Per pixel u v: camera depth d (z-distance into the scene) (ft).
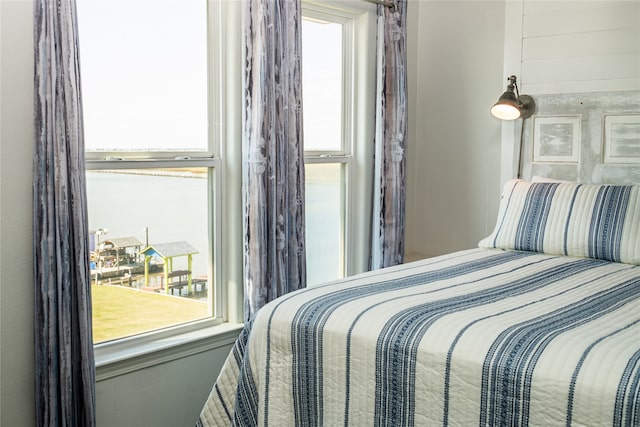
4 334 6.44
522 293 6.84
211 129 8.75
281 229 8.80
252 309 8.53
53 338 6.45
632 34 10.15
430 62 12.40
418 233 12.73
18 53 6.41
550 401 4.76
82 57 7.24
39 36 6.22
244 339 6.87
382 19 10.58
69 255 6.54
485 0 11.62
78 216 6.54
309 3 10.02
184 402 8.25
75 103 6.47
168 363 8.02
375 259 11.00
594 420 4.57
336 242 11.12
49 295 6.41
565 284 7.34
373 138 11.20
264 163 8.41
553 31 10.87
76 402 6.70
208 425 6.93
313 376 6.12
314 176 10.57
